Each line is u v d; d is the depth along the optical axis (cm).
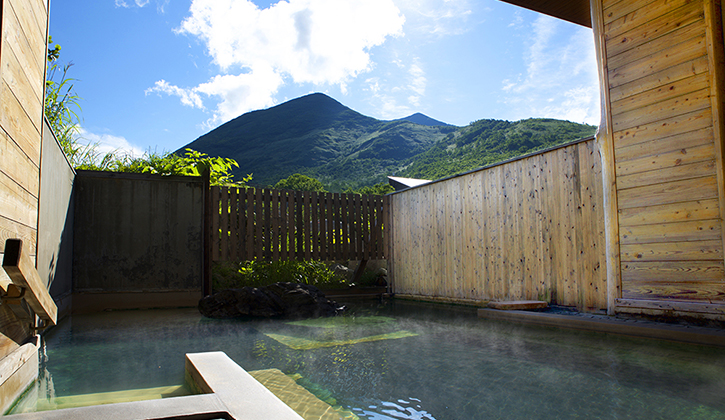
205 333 352
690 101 330
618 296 370
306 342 304
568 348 265
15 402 164
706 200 315
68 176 467
